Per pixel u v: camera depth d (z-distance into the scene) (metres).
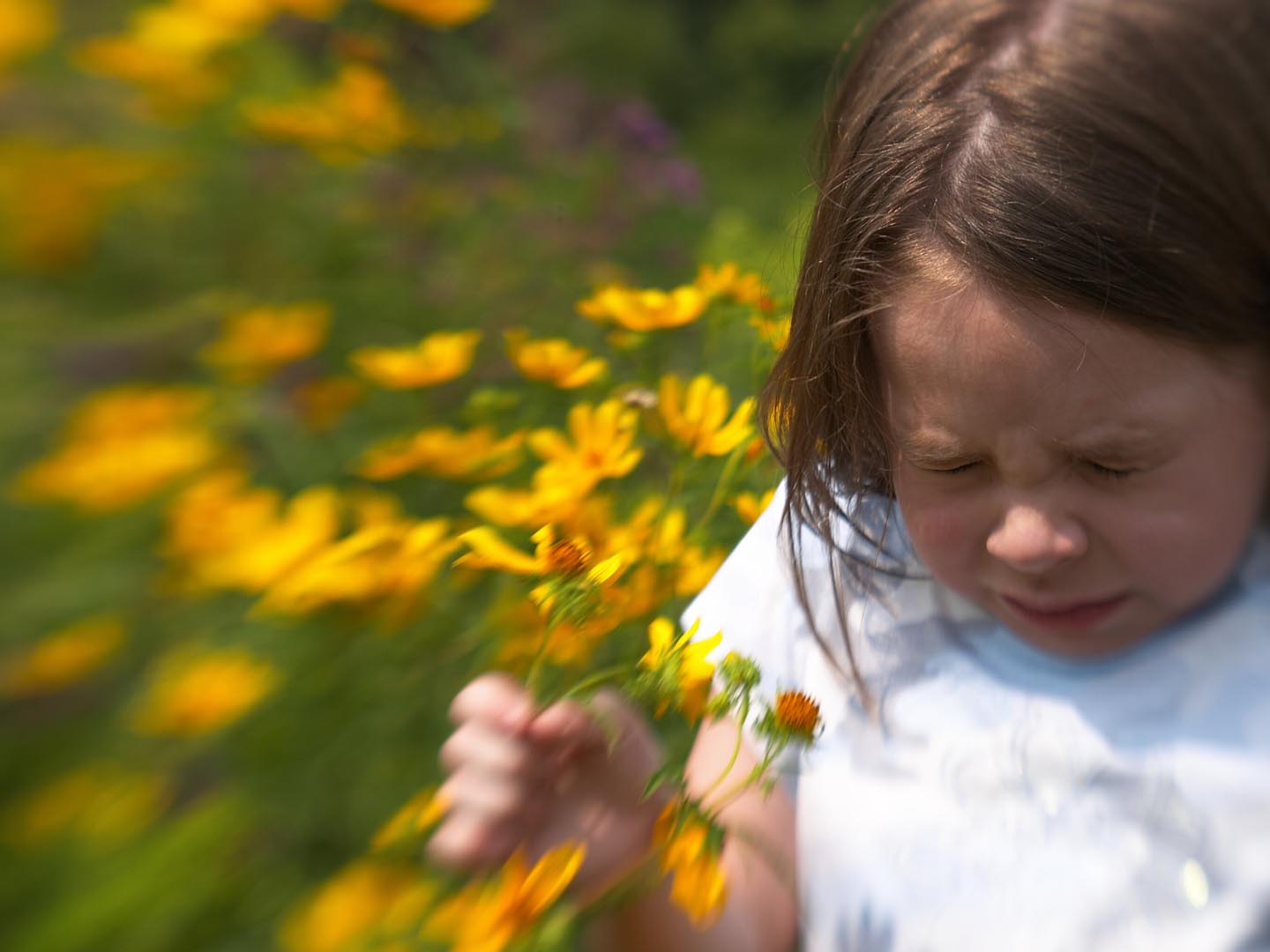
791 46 8.98
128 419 1.30
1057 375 1.09
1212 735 1.16
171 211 1.45
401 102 1.95
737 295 1.42
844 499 1.24
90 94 1.39
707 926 1.19
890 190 1.14
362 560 1.29
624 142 2.97
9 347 1.30
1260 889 1.15
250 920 1.20
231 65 1.54
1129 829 1.17
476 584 1.34
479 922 1.12
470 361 1.46
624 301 1.41
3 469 1.28
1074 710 1.19
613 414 1.35
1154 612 1.14
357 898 1.21
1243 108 1.12
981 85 1.14
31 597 1.25
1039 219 1.10
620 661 1.27
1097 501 1.11
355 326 1.56
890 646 1.23
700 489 1.38
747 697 1.16
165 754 1.26
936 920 1.20
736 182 4.82
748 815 1.25
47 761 1.21
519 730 1.16
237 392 1.43
